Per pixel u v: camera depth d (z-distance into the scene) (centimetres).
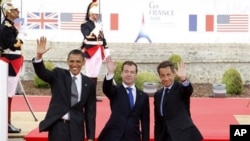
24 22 1914
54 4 1928
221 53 1930
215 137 1195
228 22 1933
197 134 998
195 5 1930
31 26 1923
